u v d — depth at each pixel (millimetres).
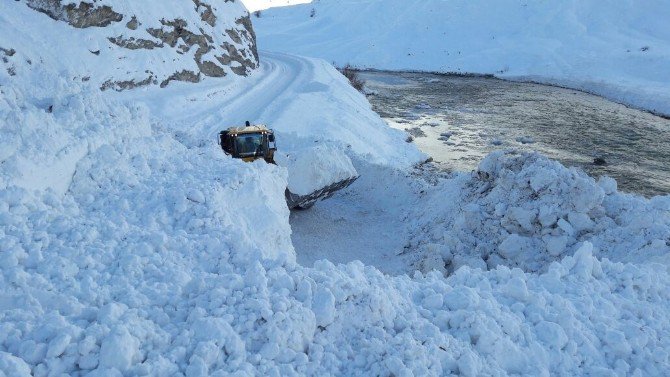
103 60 25500
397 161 26016
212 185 10039
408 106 42188
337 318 6137
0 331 5117
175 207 9062
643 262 11445
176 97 28109
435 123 35875
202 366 5023
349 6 94875
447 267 14227
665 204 12930
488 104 43156
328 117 28469
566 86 52531
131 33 28016
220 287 6164
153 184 9820
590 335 6781
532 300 7266
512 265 13383
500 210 14289
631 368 6543
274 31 91062
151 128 12820
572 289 7898
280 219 10719
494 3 76500
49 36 23469
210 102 30375
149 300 6043
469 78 59438
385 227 17703
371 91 47875
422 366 5645
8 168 8141
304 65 47406
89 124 10141
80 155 9398
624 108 42031
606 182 14109
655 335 7113
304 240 15844
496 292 7586
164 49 30422
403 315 6547
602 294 7953
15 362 4625
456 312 6570
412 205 18719
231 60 38500
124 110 11195
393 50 72625
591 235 13078
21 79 12227
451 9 78562
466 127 34875
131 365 4961
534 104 43156
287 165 16109
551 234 13391
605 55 56219
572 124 35906
